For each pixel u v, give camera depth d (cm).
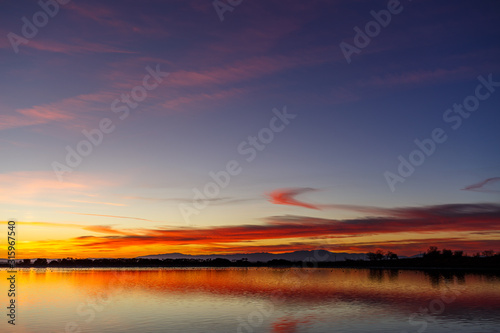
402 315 5769
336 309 6425
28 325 5006
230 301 7600
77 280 14862
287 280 14850
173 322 5188
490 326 4938
